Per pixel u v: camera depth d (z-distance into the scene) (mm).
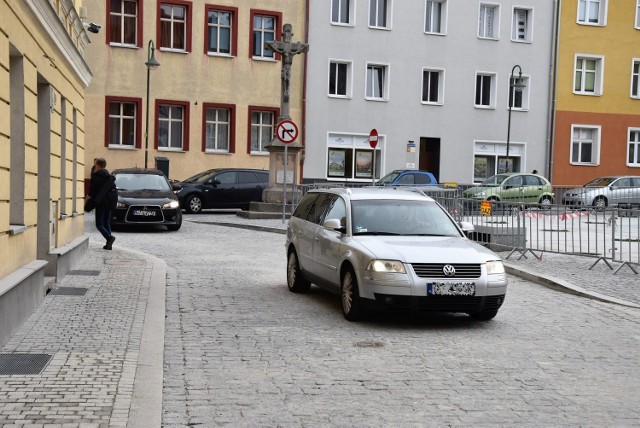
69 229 14422
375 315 10508
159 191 23734
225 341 8688
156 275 13406
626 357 8398
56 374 6871
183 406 6254
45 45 11062
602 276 14609
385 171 41906
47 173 11891
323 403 6426
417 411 6262
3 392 6277
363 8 41156
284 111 29203
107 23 36281
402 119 42094
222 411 6145
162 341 8367
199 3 38031
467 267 9742
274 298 11734
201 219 28312
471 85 43344
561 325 10188
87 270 13727
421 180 34188
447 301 9617
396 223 10852
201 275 14016
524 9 44500
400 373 7484
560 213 16562
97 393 6324
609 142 45875
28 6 9352
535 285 13859
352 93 41094
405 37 41969
